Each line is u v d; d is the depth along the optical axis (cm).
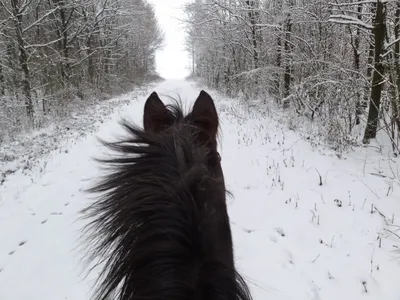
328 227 468
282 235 452
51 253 420
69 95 1870
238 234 452
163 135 101
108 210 90
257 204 537
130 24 2812
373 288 352
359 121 1069
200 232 75
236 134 1021
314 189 597
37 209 541
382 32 827
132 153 93
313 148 846
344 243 430
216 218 83
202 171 87
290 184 617
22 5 1473
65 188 615
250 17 1700
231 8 1714
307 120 1155
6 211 546
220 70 2672
